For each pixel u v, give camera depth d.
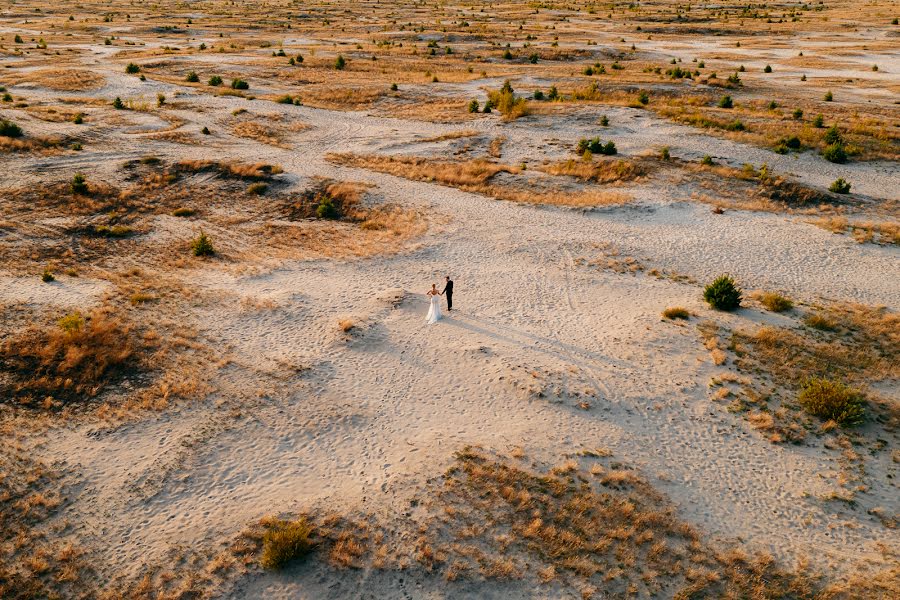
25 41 101.88
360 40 115.81
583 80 77.06
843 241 34.91
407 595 13.88
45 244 33.06
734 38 120.31
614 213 39.38
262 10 171.25
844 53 97.81
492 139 54.22
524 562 14.71
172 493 16.92
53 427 19.16
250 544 15.12
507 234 36.53
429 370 23.11
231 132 56.19
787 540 15.77
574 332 25.84
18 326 24.03
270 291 28.98
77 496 16.64
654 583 14.24
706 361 23.31
